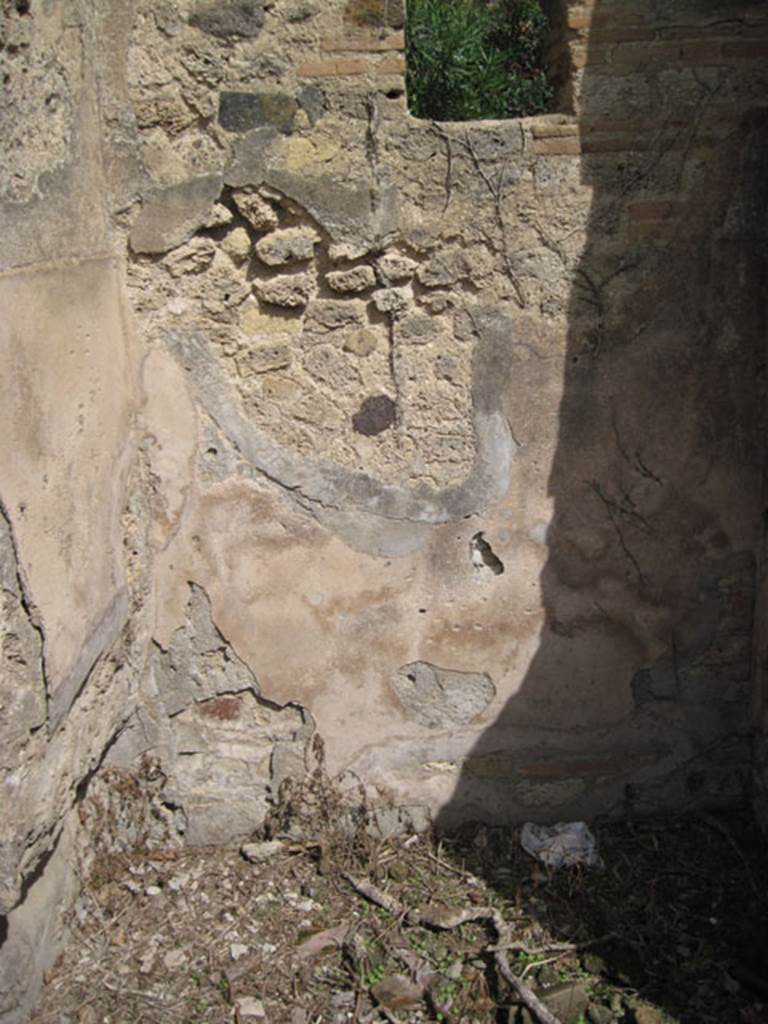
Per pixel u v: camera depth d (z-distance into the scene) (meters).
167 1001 2.72
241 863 3.22
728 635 3.28
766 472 3.13
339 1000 2.73
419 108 5.50
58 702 2.49
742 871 3.16
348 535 3.12
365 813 3.30
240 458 3.06
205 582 3.14
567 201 2.93
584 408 3.07
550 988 2.71
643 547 3.17
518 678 3.25
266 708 3.25
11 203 2.21
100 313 2.73
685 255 2.97
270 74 2.80
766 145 2.91
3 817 2.27
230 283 2.96
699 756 3.37
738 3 2.81
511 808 3.35
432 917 2.97
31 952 2.62
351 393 3.05
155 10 2.74
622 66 2.85
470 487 3.11
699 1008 2.67
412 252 2.95
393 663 3.22
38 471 2.35
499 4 6.19
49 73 2.43
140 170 2.84
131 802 3.25
